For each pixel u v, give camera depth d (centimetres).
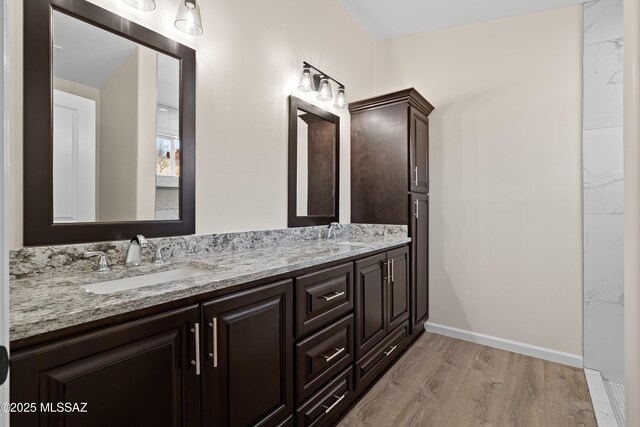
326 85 232
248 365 118
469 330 277
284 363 134
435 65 293
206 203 164
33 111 108
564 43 246
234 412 113
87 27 122
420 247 273
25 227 106
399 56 309
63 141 115
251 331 120
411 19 279
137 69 137
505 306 264
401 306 241
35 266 108
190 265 142
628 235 73
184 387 98
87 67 122
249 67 188
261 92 196
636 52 63
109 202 128
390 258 224
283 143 213
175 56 150
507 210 263
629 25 71
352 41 285
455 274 283
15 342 67
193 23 142
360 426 168
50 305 79
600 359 230
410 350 257
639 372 65
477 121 275
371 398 192
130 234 133
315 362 149
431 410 181
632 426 71
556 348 246
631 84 69
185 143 153
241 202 183
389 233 263
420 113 274
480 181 273
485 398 193
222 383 109
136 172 136
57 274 112
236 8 181
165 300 92
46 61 111
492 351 258
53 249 112
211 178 167
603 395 195
